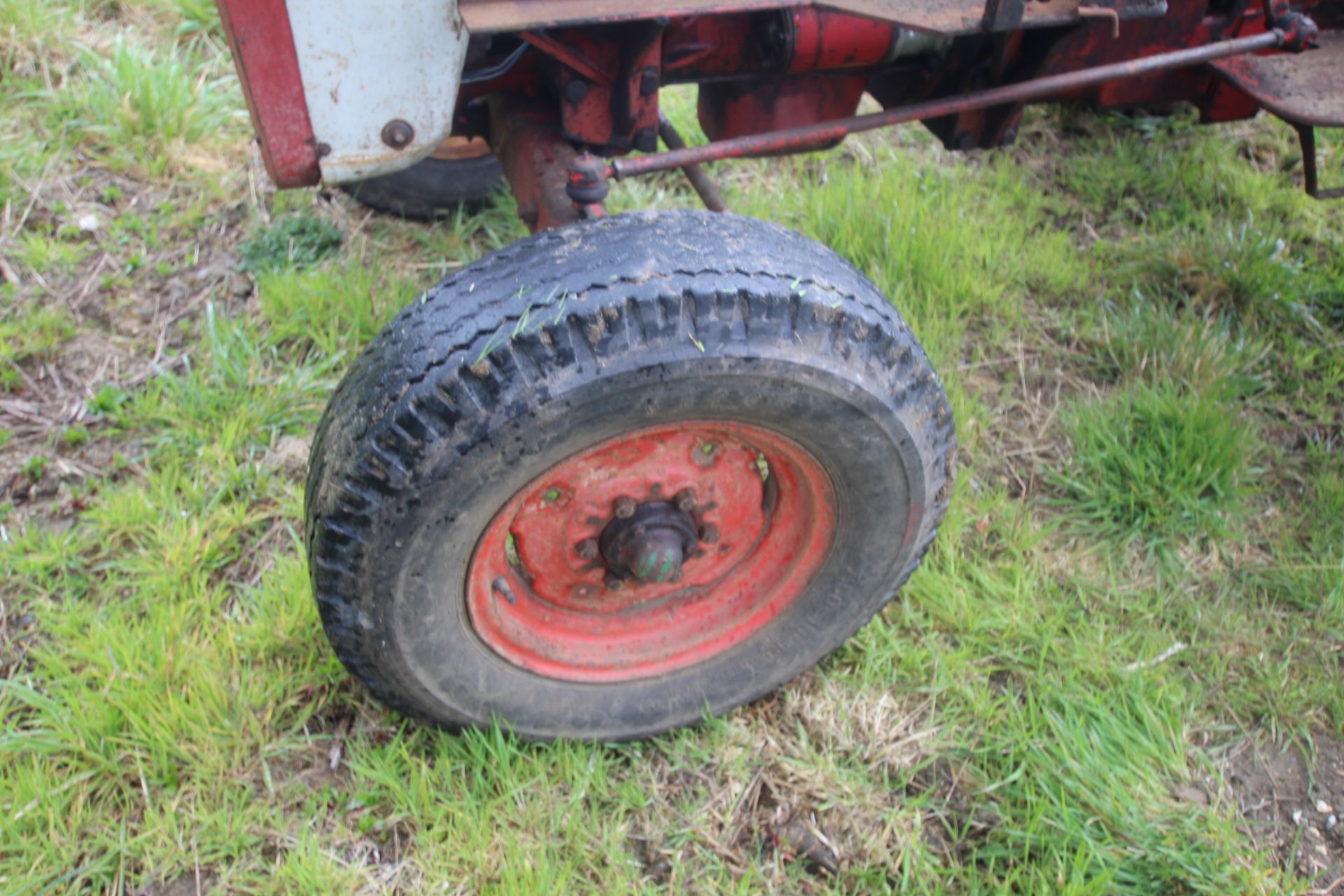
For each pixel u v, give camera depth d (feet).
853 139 13.35
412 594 6.00
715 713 7.55
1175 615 8.60
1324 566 8.75
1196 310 11.37
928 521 7.06
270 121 6.70
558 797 7.12
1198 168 13.07
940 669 7.97
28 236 10.93
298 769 7.24
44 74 12.73
